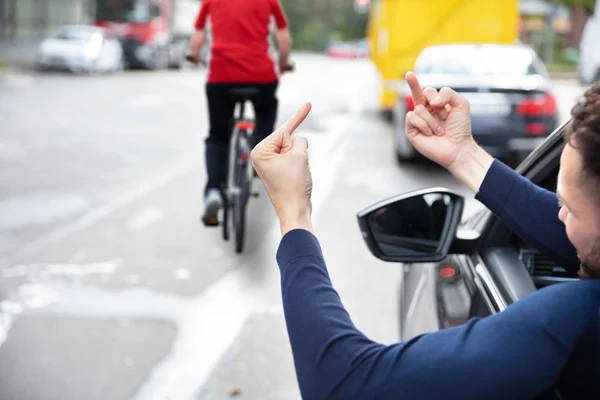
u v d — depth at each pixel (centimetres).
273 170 116
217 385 371
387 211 216
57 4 3584
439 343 101
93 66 2692
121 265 564
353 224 702
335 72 3925
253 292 505
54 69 2747
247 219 712
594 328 99
